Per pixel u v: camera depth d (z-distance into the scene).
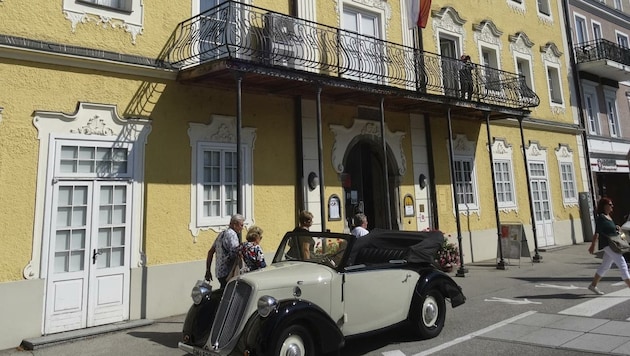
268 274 5.25
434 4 14.09
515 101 14.17
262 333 4.55
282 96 10.24
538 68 17.59
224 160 9.20
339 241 5.88
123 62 8.00
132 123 8.09
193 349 4.99
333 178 11.01
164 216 8.28
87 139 7.60
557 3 19.28
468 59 13.41
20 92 7.05
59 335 6.80
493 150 15.27
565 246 16.83
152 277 7.98
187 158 8.68
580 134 18.91
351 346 6.09
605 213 8.41
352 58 11.38
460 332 6.50
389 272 6.05
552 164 17.45
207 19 8.55
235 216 6.86
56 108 7.35
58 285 7.05
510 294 8.95
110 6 8.16
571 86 19.00
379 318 5.87
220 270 6.64
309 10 10.92
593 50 19.16
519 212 15.66
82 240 7.39
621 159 20.47
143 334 7.04
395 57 12.07
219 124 9.17
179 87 8.73
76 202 7.41
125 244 7.80
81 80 7.64
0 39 6.90
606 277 10.31
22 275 6.78
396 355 5.64
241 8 8.58
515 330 6.39
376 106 11.86
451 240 13.23
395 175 12.35
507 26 16.61
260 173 9.69
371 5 12.27
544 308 7.61
